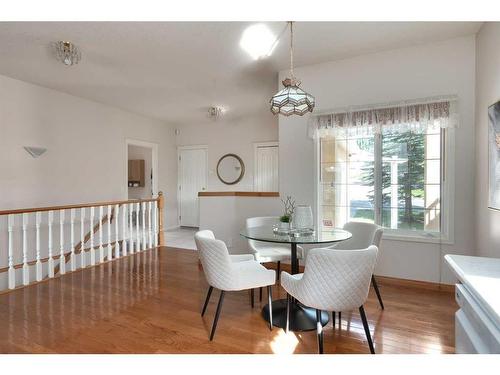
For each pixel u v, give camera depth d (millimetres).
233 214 4098
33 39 2889
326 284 1792
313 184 3668
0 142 3824
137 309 2619
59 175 4547
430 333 2191
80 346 2023
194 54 3266
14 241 3943
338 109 3455
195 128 7113
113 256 4570
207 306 2691
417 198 3201
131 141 5953
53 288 3129
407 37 2912
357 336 2160
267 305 2701
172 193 7156
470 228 2918
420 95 3086
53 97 4477
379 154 3359
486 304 1073
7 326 2303
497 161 2246
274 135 6234
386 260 3301
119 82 4176
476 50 2834
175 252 4711
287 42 2990
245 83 4246
